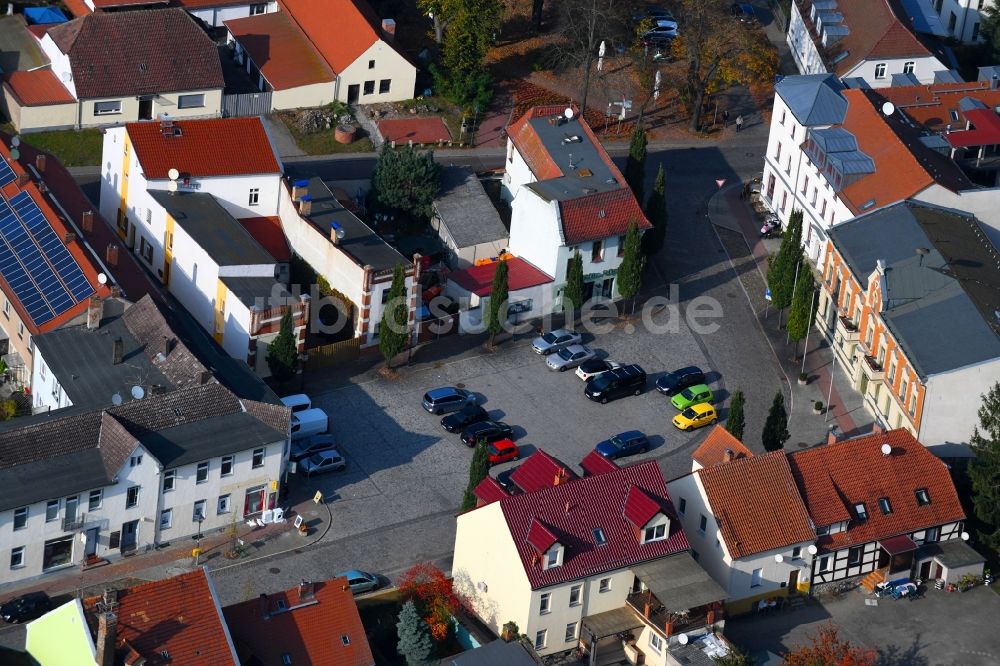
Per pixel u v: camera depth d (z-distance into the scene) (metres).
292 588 190.50
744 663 187.25
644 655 198.50
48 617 175.62
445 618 197.88
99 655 167.88
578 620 198.12
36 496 197.25
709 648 193.88
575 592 196.12
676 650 192.75
